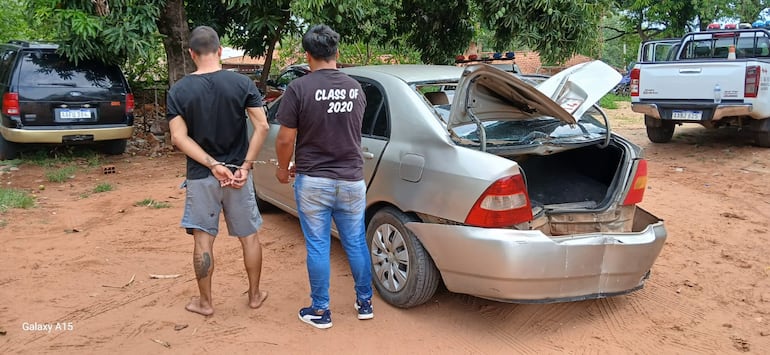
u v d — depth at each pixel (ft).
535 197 13.35
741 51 33.04
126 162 29.32
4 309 12.53
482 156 11.02
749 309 13.00
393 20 36.81
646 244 11.69
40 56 26.91
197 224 11.57
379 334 11.69
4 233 17.48
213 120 11.09
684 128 39.58
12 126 26.14
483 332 11.87
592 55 31.24
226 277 14.40
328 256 11.58
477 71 11.15
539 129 12.96
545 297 11.00
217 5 34.88
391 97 13.28
